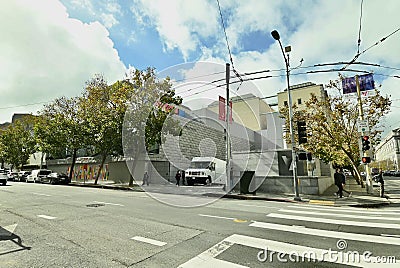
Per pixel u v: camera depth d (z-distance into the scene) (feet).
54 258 13.89
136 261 13.44
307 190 51.90
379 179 49.90
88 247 15.72
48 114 92.79
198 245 16.11
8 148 132.26
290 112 48.29
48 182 95.66
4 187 68.59
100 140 76.43
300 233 19.06
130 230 19.80
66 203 35.09
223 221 23.18
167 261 13.44
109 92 78.07
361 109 54.49
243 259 13.73
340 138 58.54
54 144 91.20
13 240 17.24
